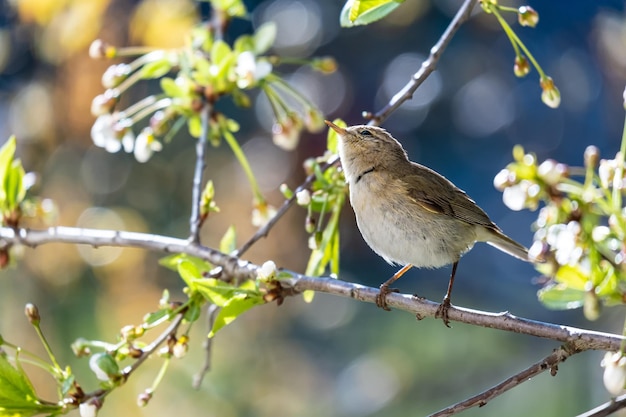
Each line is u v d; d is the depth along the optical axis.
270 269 7.31
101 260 11.98
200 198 8.76
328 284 7.51
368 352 14.88
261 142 15.55
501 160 17.55
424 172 8.80
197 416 12.42
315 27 17.08
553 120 17.64
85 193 13.43
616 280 7.30
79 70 12.37
